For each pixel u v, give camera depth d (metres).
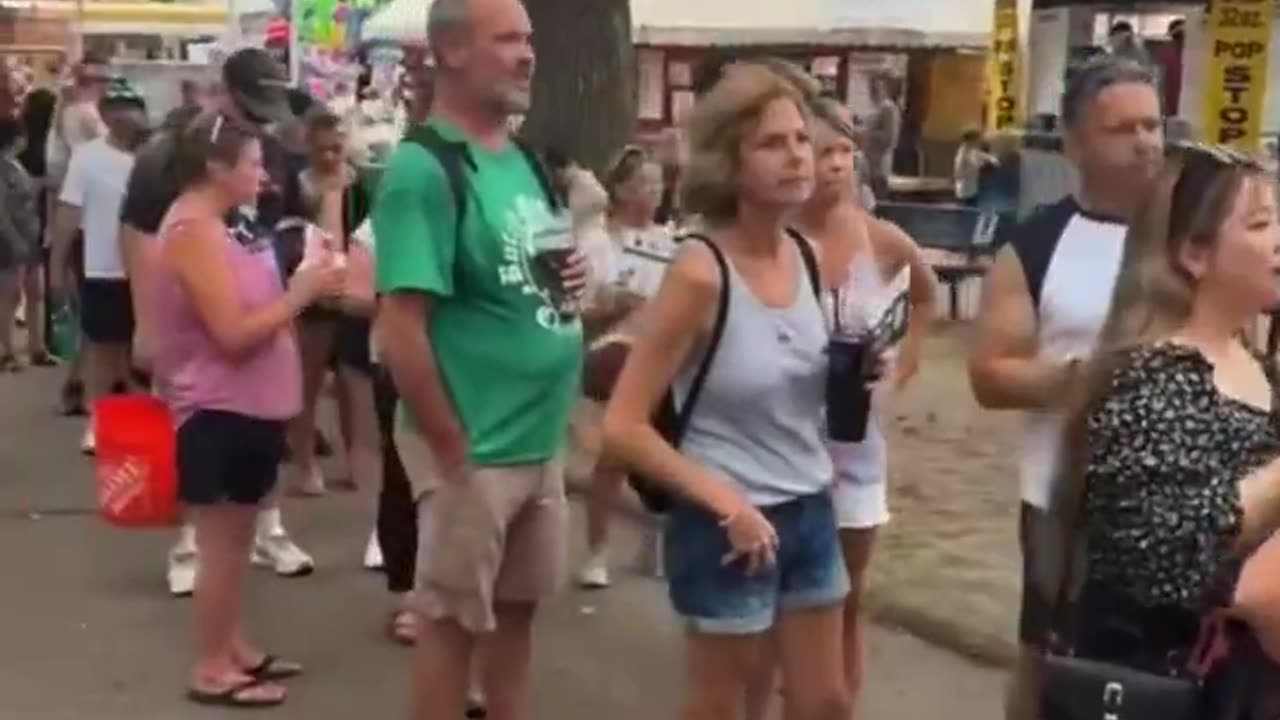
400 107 13.70
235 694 6.27
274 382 6.08
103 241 10.22
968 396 12.62
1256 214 3.23
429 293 4.54
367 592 7.75
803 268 4.26
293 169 7.64
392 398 6.39
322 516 9.04
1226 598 3.08
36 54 24.95
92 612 7.37
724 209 4.16
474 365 4.64
